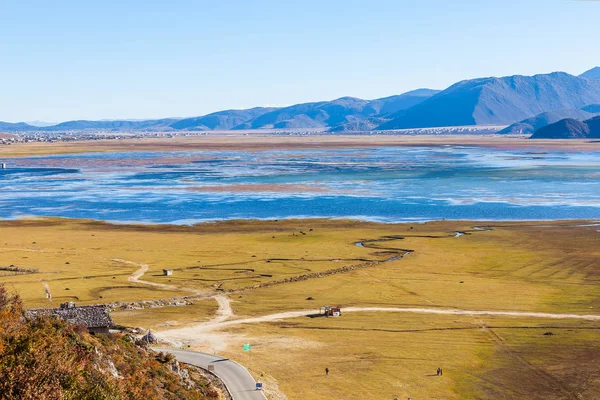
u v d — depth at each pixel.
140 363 71.75
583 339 100.62
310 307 118.56
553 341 99.88
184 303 120.38
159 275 139.00
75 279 134.50
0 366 47.91
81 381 52.00
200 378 81.62
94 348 63.56
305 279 137.12
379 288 130.25
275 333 103.94
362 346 97.94
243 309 117.00
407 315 113.62
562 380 85.38
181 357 90.94
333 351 95.94
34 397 46.53
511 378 86.25
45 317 65.50
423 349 96.94
